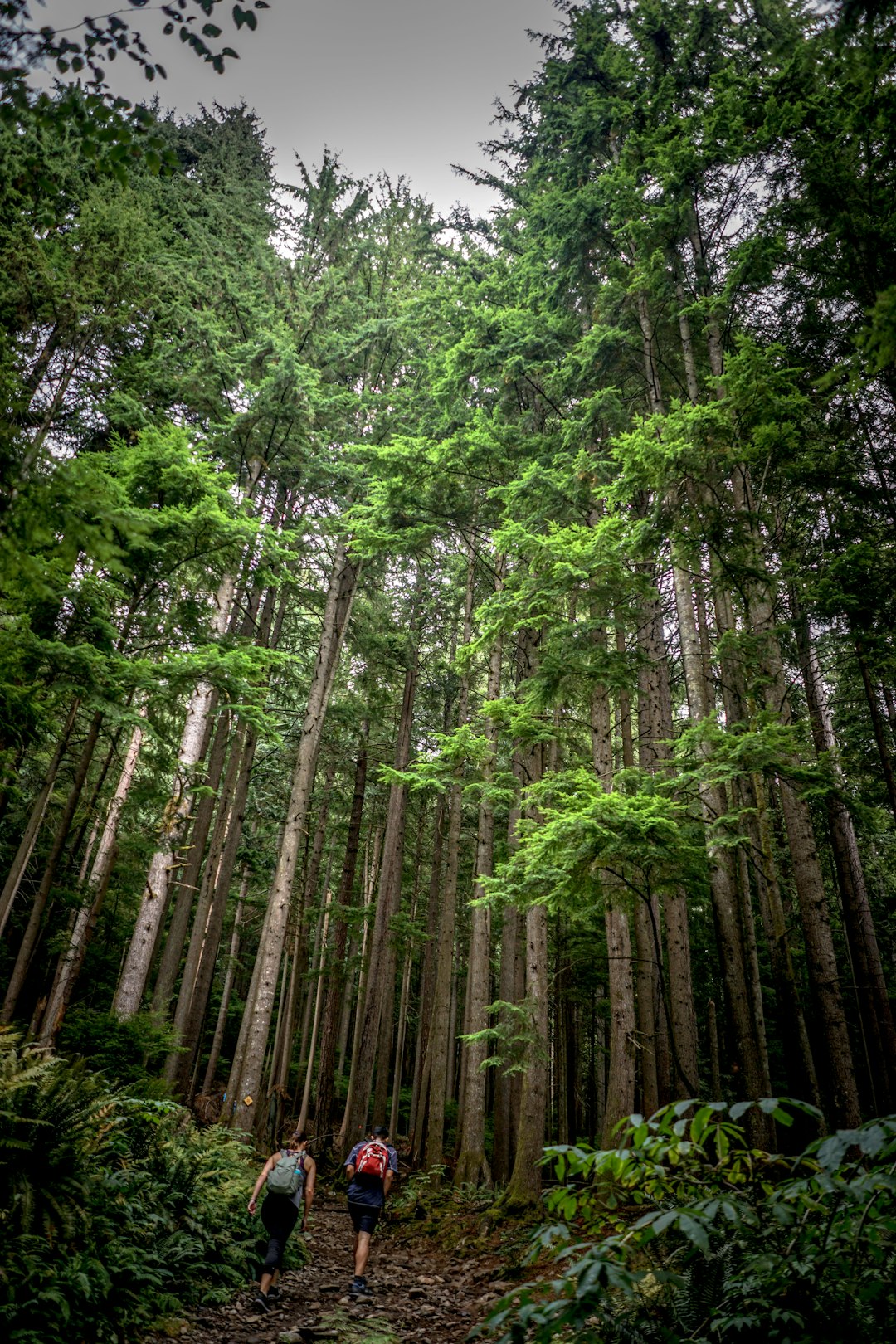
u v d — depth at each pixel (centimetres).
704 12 1239
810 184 759
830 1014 914
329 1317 612
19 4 284
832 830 1312
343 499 1825
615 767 1888
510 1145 1706
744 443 891
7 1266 443
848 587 941
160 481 1040
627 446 895
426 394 1747
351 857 2152
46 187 391
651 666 1168
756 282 1086
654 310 1389
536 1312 260
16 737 820
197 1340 514
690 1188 384
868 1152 241
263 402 1545
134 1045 1119
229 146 2170
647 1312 374
